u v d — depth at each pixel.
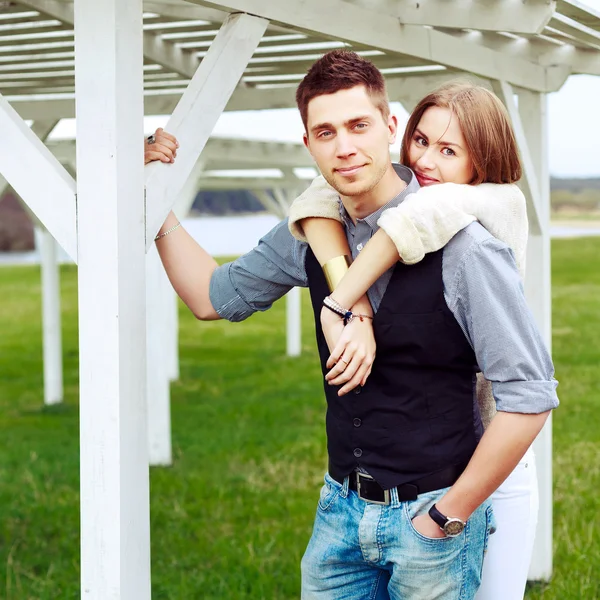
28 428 9.52
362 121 2.44
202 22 4.72
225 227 48.12
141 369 2.65
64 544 5.89
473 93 2.80
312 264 2.80
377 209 2.64
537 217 4.89
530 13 3.31
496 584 3.04
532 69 4.80
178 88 6.49
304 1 3.20
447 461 2.54
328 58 2.46
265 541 5.83
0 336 16.86
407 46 3.82
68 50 5.20
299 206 2.74
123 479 2.57
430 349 2.51
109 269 2.54
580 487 6.97
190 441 8.64
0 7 4.39
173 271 3.07
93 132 2.52
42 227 10.08
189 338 15.90
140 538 2.65
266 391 11.12
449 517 2.46
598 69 4.85
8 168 2.64
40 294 22.97
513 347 2.39
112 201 2.52
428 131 2.82
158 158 2.73
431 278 2.48
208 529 6.10
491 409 2.82
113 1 2.47
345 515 2.66
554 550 5.64
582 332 15.17
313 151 2.52
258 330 16.66
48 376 10.52
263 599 4.97
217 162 9.09
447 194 2.52
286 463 7.82
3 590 5.16
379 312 2.53
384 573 2.77
